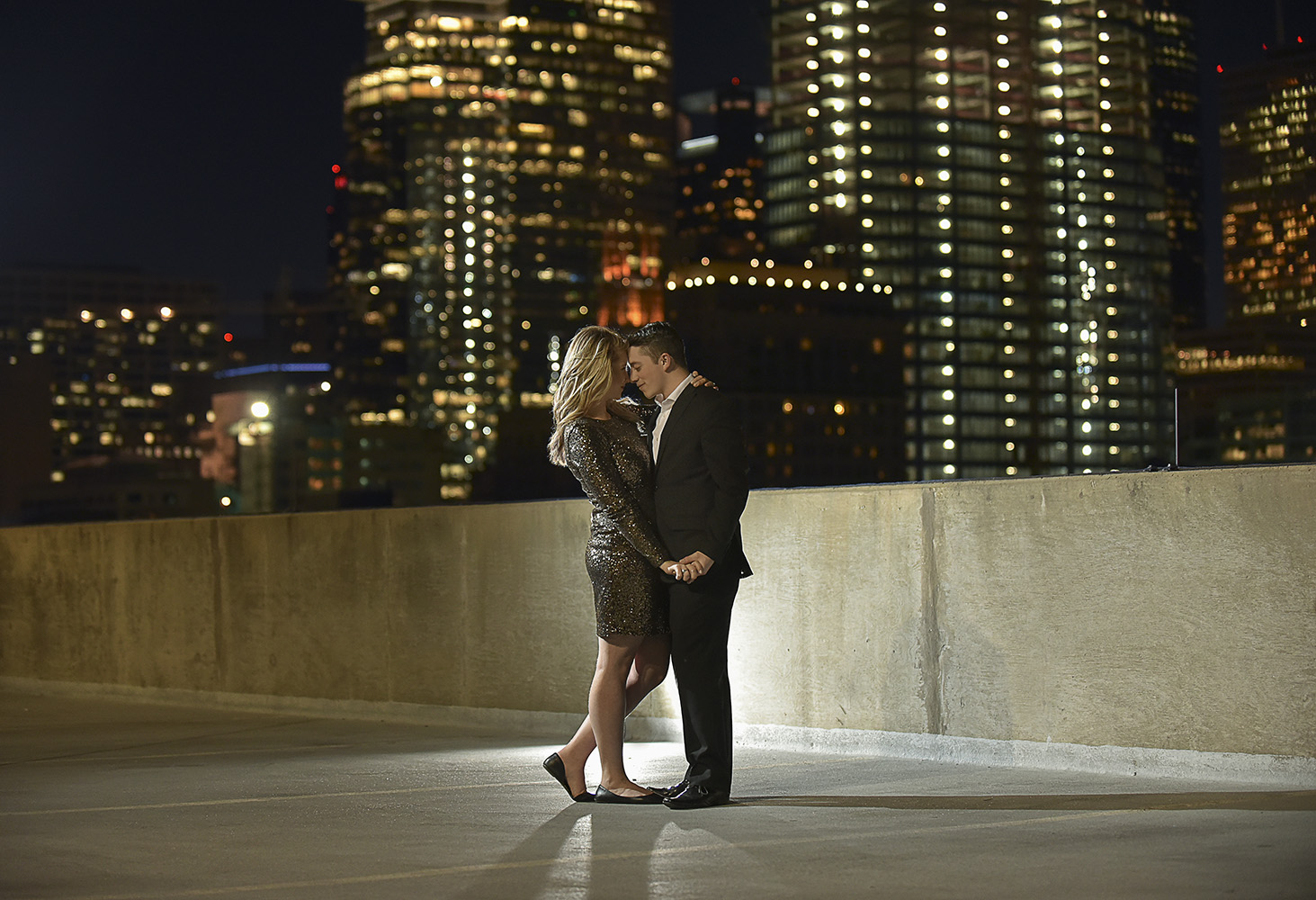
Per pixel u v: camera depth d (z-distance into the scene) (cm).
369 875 432
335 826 520
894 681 703
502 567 894
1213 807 513
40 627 1184
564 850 464
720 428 544
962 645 676
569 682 858
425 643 933
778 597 751
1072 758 635
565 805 564
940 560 687
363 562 969
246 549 1040
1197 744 600
